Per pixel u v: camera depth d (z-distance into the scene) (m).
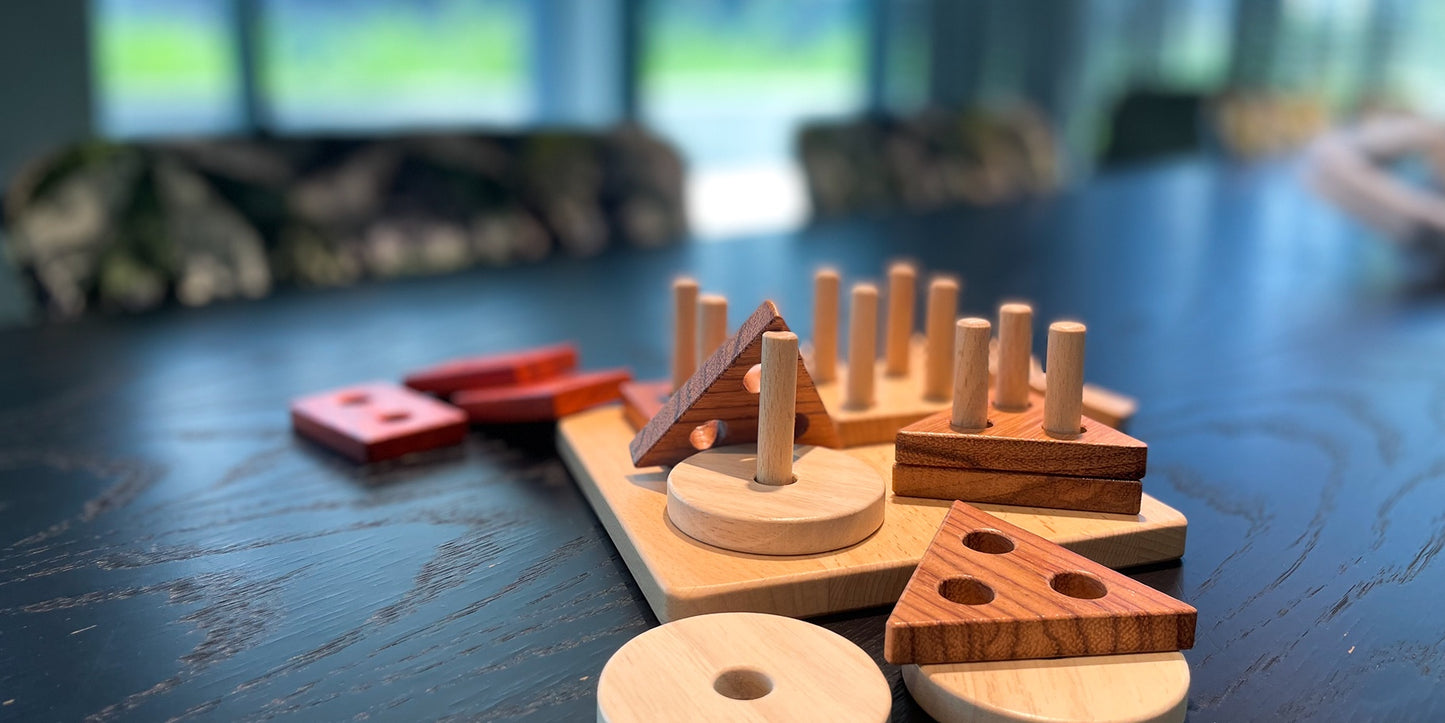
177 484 0.60
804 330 1.06
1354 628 0.43
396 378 0.84
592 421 0.66
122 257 1.17
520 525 0.53
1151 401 0.79
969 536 0.45
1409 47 4.86
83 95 2.07
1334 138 2.29
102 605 0.44
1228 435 0.70
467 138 1.53
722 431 0.56
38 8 1.98
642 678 0.35
